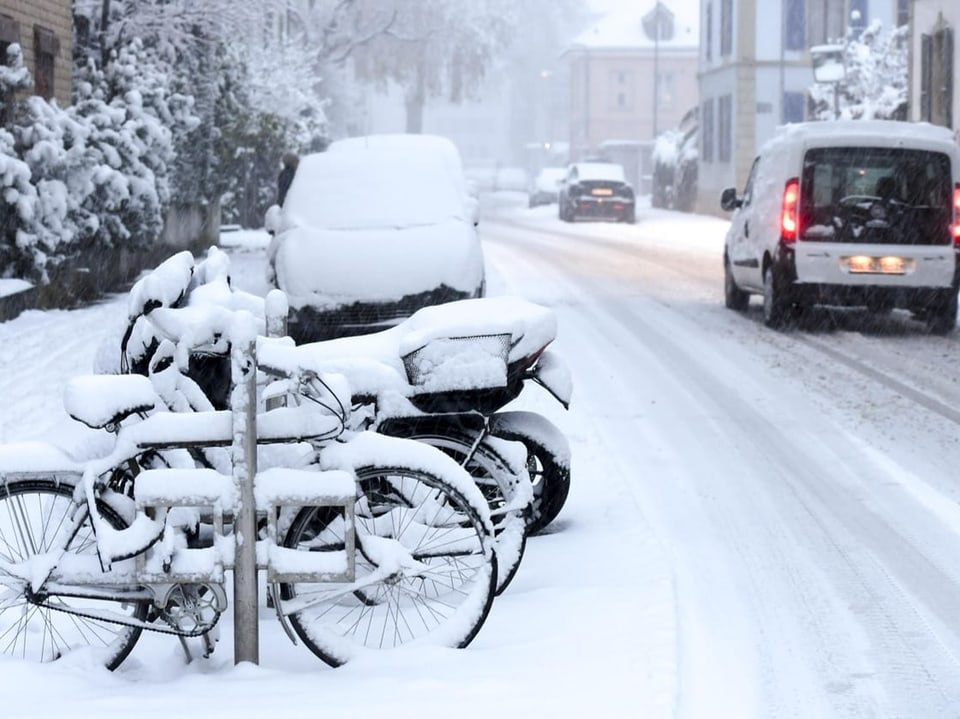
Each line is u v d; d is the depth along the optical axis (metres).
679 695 5.33
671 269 27.17
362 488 5.76
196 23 27.22
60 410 11.13
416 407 6.52
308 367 5.52
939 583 6.90
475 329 6.48
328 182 14.60
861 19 50.94
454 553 5.81
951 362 14.10
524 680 5.31
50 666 5.43
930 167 16.38
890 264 16.39
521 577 6.84
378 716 4.91
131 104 21.50
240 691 5.21
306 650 5.83
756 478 9.12
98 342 14.80
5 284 16.28
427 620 5.83
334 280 13.25
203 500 5.36
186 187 26.97
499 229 45.47
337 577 5.42
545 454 7.50
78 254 18.47
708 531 7.84
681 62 107.56
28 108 17.89
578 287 23.02
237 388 5.34
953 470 9.34
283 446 5.64
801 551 7.44
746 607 6.50
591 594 6.46
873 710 5.29
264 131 34.31
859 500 8.55
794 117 51.31
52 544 5.47
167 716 4.91
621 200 47.97
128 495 5.73
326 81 57.16
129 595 5.45
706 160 55.41
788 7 50.94
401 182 14.54
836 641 6.05
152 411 5.79
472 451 6.55
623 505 8.23
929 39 32.56
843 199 16.47
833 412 11.41
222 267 7.02
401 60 58.53
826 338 16.09
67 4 23.17
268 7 29.09
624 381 12.97
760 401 11.93
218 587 5.45
